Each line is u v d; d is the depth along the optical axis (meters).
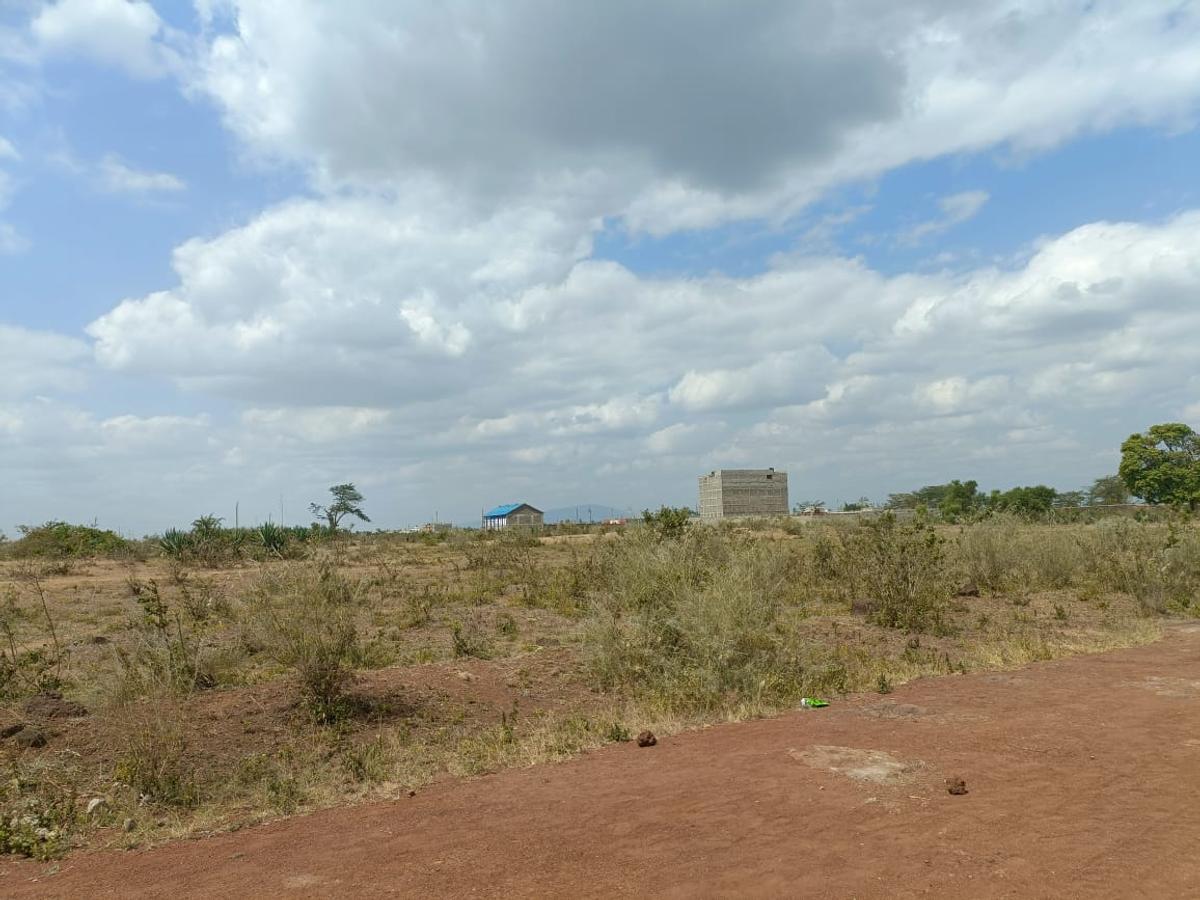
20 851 5.78
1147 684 9.25
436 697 9.41
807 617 14.59
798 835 5.12
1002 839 4.92
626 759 7.30
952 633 13.40
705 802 5.86
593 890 4.50
